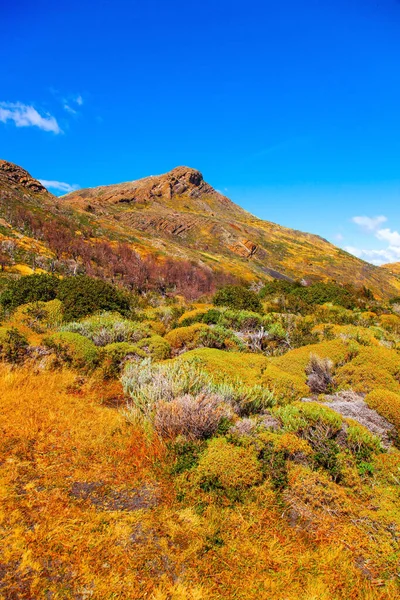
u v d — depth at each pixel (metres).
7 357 6.17
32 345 6.75
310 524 2.99
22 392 5.13
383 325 15.45
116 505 3.08
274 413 4.62
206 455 3.55
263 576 2.49
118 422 4.55
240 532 2.87
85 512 2.93
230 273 73.62
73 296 11.41
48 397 5.09
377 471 3.71
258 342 10.07
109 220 99.38
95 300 11.66
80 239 60.00
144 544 2.67
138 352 7.32
